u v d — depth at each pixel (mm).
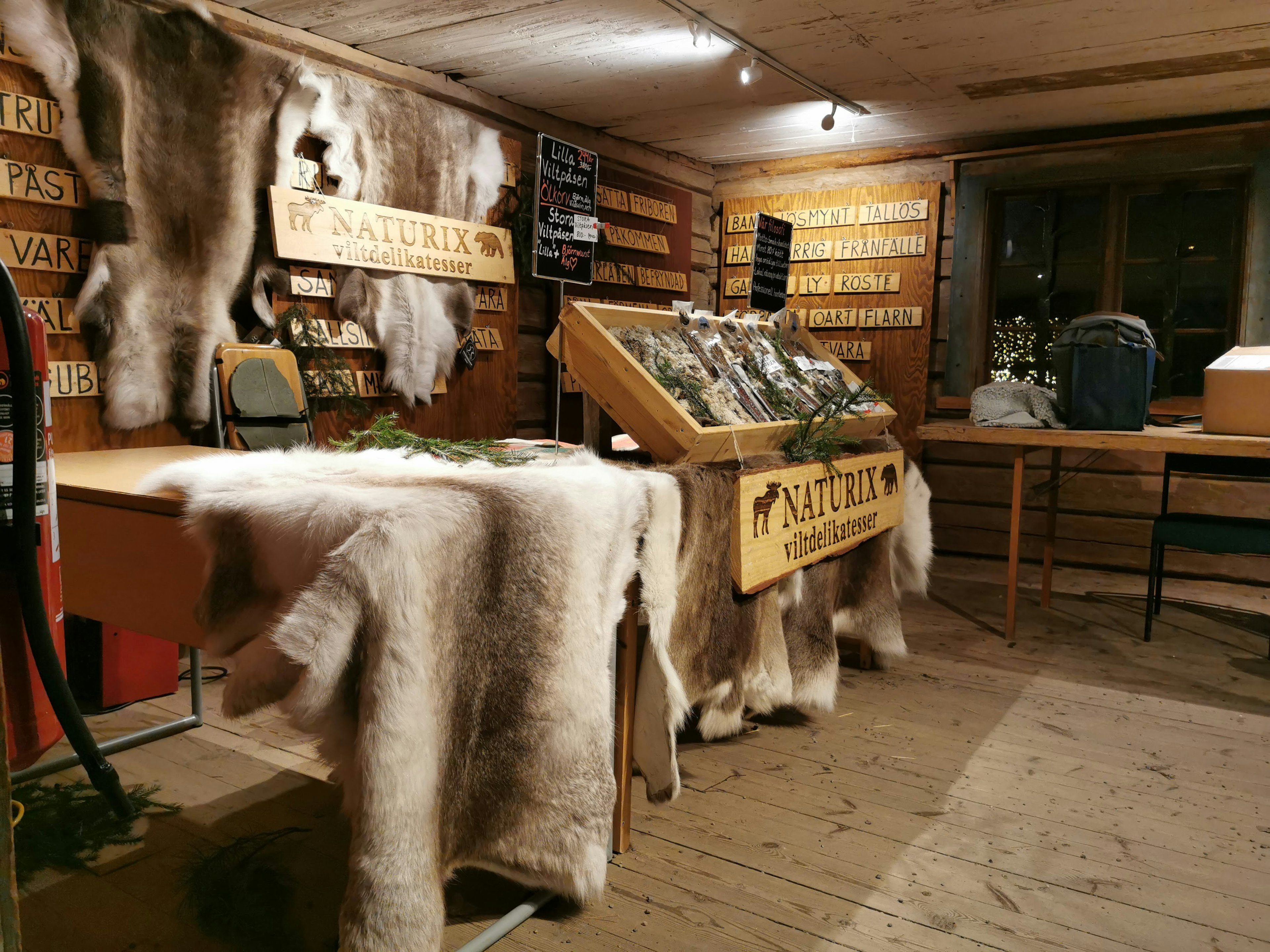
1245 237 5207
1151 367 3871
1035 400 4035
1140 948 1854
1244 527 3996
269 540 1504
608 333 2477
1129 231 5566
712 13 3779
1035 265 5816
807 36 4051
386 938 1419
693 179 6652
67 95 3016
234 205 3564
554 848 1801
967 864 2168
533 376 5527
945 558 6039
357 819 1446
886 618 3469
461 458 2102
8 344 1485
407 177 4316
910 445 6141
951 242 6031
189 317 3447
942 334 6109
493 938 1806
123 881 2006
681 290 6496
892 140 6020
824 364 3703
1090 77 4598
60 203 3082
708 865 2145
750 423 2705
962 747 2885
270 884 1965
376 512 1462
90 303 3143
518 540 1682
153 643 3156
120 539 1804
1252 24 3830
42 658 1616
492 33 4043
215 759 2656
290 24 3951
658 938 1853
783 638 2801
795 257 6504
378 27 3973
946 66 4453
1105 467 5641
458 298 4680
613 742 1938
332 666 1381
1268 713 3230
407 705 1439
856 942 1853
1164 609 4723
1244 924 1945
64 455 2496
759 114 5379
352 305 4113
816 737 2955
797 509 2736
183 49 3350
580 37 4086
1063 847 2256
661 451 2500
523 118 5227
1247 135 5129
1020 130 5715
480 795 1707
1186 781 2654
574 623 1801
